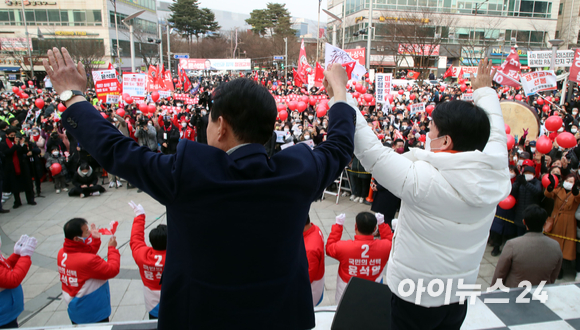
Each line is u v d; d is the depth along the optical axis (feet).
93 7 146.10
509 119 30.27
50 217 26.43
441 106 5.43
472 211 4.97
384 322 7.78
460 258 5.16
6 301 10.73
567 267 19.34
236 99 3.76
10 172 27.50
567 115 38.73
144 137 35.42
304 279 4.19
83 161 30.91
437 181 4.87
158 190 3.52
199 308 3.59
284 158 3.92
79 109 3.92
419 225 5.16
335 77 5.32
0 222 25.54
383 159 5.05
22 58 132.46
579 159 25.44
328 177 4.14
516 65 36.37
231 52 212.23
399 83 80.89
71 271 11.51
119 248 21.49
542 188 19.10
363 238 11.80
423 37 115.03
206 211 3.41
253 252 3.57
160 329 3.80
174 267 3.72
